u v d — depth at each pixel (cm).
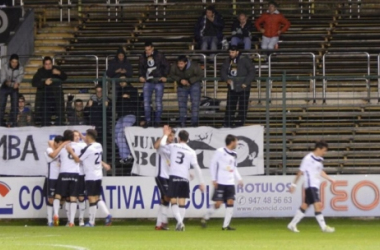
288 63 6769
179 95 5203
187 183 4478
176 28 7456
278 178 5112
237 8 7656
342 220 5247
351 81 6241
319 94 6094
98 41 7231
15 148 5228
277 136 5269
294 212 5109
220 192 4553
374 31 7338
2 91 5225
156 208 5122
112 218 5212
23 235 4141
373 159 5375
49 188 4991
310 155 4353
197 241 3688
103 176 5147
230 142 4522
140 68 5275
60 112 5209
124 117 5178
